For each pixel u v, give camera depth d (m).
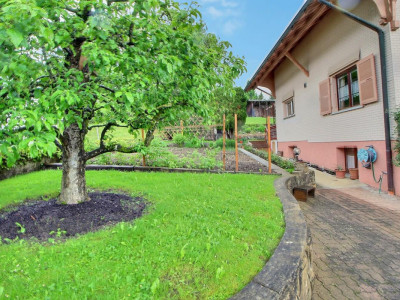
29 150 1.53
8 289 1.65
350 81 7.04
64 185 3.47
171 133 11.07
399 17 5.39
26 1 1.46
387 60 5.47
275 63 9.66
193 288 1.67
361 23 5.63
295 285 1.77
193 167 6.85
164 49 2.49
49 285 1.69
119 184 4.92
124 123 3.46
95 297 1.57
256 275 1.74
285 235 2.40
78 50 2.89
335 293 2.30
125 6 2.60
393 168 5.48
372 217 4.23
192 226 2.71
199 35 2.75
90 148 7.10
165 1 2.62
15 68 1.72
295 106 10.34
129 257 2.07
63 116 2.02
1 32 1.44
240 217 3.02
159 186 4.69
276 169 6.84
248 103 23.11
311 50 8.79
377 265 2.74
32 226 2.81
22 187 5.02
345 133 7.14
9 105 1.83
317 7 6.04
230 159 8.85
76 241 2.38
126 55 2.25
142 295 1.59
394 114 5.21
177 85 2.98
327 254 3.02
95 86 2.48
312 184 6.68
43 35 1.61
